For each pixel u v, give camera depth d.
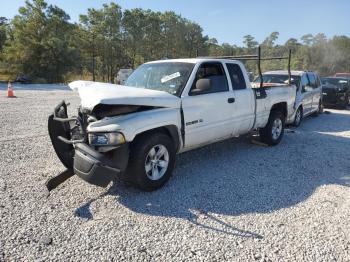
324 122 11.02
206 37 53.44
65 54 36.78
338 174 5.26
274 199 4.20
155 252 2.98
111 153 3.92
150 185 4.27
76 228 3.35
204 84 4.73
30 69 36.44
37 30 36.84
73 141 4.04
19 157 5.58
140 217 3.63
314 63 73.81
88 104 3.95
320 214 3.80
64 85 31.05
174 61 5.43
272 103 6.76
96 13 42.31
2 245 3.00
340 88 15.16
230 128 5.68
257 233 3.35
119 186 4.46
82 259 2.85
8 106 12.09
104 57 44.50
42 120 9.19
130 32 45.22
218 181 4.79
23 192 4.16
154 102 4.29
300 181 4.88
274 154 6.36
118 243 3.11
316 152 6.61
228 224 3.52
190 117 4.79
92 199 4.04
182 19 50.84
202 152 6.34
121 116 4.06
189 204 3.98
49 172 4.89
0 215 3.55
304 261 2.89
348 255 2.99
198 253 2.98
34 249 2.96
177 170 5.24
